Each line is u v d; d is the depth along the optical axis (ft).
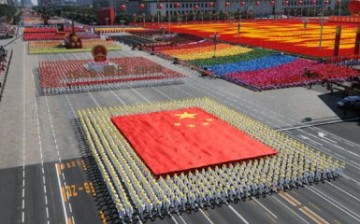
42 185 110.52
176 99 196.13
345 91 199.62
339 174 115.75
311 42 376.07
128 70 253.44
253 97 200.34
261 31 488.85
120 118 161.48
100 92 211.82
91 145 130.72
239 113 171.42
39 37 484.74
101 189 108.27
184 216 96.17
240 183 108.06
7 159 127.13
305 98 198.39
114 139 137.69
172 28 561.84
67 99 198.29
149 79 230.68
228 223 93.20
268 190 107.04
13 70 276.82
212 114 167.32
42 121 164.04
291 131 151.43
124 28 599.57
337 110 177.78
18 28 646.33
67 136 146.51
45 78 236.43
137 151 128.26
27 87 224.94
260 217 95.50
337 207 99.86
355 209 98.99
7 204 101.45
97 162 119.85
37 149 134.92
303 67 260.42
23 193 106.52
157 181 108.99
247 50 339.98
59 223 93.45
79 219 94.89
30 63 305.53
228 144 133.90
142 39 456.04
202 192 101.71
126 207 94.89
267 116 169.37
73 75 236.84
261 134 140.77
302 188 109.09
